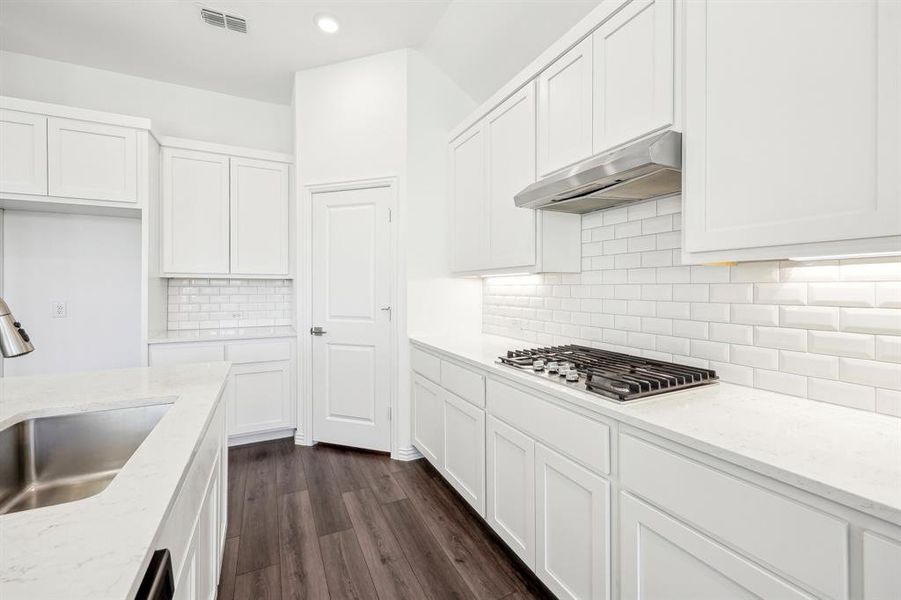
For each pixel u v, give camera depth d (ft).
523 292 8.75
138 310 10.27
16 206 8.79
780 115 3.35
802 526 2.55
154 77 10.48
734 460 2.87
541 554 4.97
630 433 3.77
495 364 6.04
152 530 1.98
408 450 9.41
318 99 10.09
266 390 10.21
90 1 7.77
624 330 6.26
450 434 7.43
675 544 3.34
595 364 5.37
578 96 5.60
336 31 8.70
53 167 8.18
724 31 3.76
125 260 10.16
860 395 3.74
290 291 11.97
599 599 4.11
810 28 3.14
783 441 3.05
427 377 8.47
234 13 8.12
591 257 6.88
